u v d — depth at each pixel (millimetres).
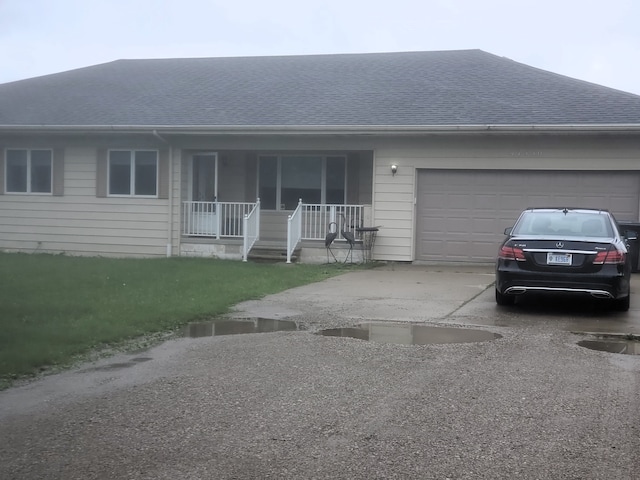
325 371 6328
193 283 11898
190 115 17625
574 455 4316
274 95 18531
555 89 17031
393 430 4777
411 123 15695
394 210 16359
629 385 5828
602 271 8828
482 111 16000
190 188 17969
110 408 5309
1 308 9008
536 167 15555
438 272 14594
